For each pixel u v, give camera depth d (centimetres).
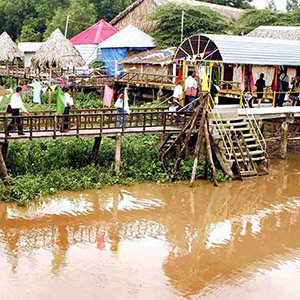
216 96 1847
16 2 6141
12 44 4138
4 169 1435
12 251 1079
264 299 940
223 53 1734
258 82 1998
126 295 924
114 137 1599
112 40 3797
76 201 1401
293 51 1962
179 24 3638
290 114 1953
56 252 1084
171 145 1659
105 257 1072
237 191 1557
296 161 1991
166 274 1012
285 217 1361
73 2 5216
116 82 3170
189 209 1387
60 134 1502
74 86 2997
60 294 916
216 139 1664
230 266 1061
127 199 1441
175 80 2962
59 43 3294
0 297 895
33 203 1366
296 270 1056
